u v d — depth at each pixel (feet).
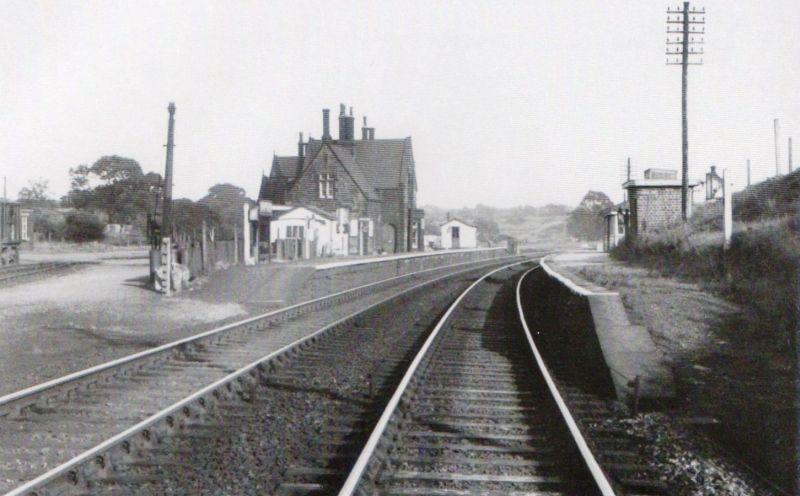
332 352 45.32
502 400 31.86
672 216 115.03
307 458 23.13
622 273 73.00
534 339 52.13
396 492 19.98
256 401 31.45
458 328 57.36
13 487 20.39
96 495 19.86
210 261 92.43
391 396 32.22
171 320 59.16
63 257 149.48
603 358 33.65
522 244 388.78
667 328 43.78
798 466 22.85
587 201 386.32
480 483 21.07
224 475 21.49
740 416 28.53
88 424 27.09
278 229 156.25
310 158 203.62
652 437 26.35
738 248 62.39
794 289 44.19
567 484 21.01
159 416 25.68
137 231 254.47
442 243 271.08
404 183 215.51
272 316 59.62
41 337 48.11
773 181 82.02
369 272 122.42
